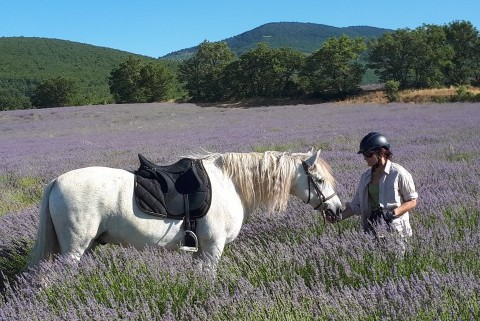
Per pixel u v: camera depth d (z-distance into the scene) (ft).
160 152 50.01
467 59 241.76
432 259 13.82
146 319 11.54
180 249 14.26
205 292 13.08
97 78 497.87
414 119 86.02
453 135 53.16
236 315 11.67
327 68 219.20
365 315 10.99
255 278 13.75
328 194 15.87
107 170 14.12
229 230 14.90
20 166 43.14
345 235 15.75
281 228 17.87
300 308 11.50
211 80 256.11
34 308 12.17
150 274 13.26
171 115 160.15
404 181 14.82
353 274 13.38
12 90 404.98
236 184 15.23
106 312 11.80
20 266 17.10
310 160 15.61
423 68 224.94
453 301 11.35
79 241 13.44
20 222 19.65
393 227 14.79
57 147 64.44
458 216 17.98
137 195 13.69
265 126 87.04
